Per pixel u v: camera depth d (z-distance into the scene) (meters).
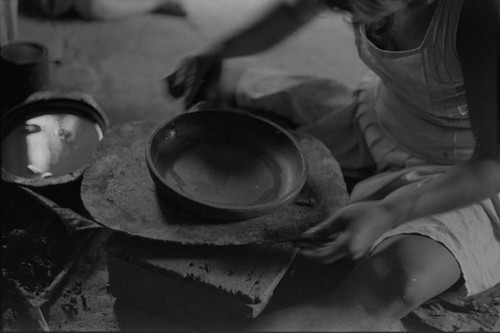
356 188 2.06
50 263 2.03
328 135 2.25
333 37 3.20
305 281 2.07
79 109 2.33
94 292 1.98
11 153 2.16
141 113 2.62
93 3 3.12
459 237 1.74
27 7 3.09
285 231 1.72
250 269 1.74
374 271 1.70
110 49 2.93
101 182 1.82
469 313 1.93
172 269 1.73
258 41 1.99
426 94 1.87
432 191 1.68
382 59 1.86
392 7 1.43
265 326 1.64
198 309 1.82
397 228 1.77
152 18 3.14
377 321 1.67
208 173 1.88
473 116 1.68
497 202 1.84
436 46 1.72
